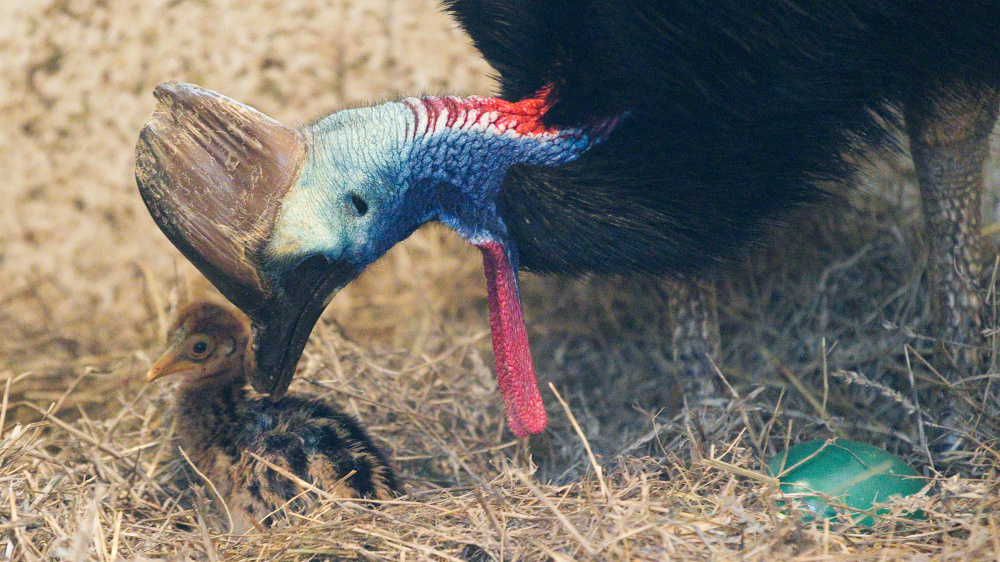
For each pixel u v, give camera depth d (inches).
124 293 534.9
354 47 589.9
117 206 554.6
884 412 425.1
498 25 364.5
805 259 512.7
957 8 317.7
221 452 358.0
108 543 314.5
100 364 498.9
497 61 374.0
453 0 387.2
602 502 301.9
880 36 321.4
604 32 323.9
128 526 329.1
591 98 334.0
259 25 597.6
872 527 298.2
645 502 291.3
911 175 505.4
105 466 355.6
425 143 320.5
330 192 304.3
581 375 511.5
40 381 491.2
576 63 333.4
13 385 486.6
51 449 429.4
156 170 284.5
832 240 510.3
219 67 583.5
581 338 535.8
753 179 335.6
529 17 344.8
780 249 512.4
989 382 366.9
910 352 435.8
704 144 327.3
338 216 306.0
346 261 314.7
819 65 315.6
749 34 307.4
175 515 339.0
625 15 315.9
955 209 370.0
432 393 442.9
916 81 337.4
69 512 325.1
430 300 545.3
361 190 310.8
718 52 311.0
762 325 494.9
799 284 507.8
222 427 361.1
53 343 515.8
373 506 332.5
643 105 327.3
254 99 571.8
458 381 459.5
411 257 566.3
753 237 354.9
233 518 350.9
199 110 287.7
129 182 558.3
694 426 389.4
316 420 366.6
